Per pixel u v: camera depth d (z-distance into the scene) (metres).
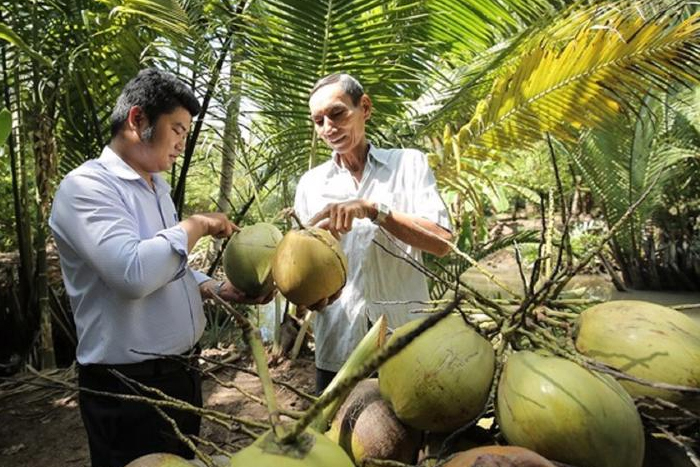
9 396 3.91
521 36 3.30
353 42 3.13
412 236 1.89
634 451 0.80
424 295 2.23
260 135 4.16
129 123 1.70
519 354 0.90
